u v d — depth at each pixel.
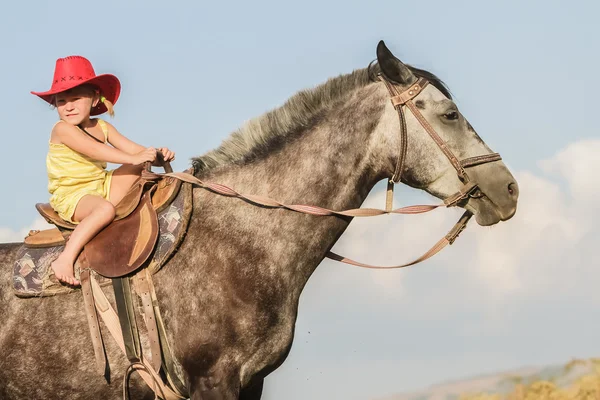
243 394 7.51
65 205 7.30
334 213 7.18
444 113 7.18
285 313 7.10
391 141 7.21
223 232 7.09
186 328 6.94
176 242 7.03
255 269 7.00
